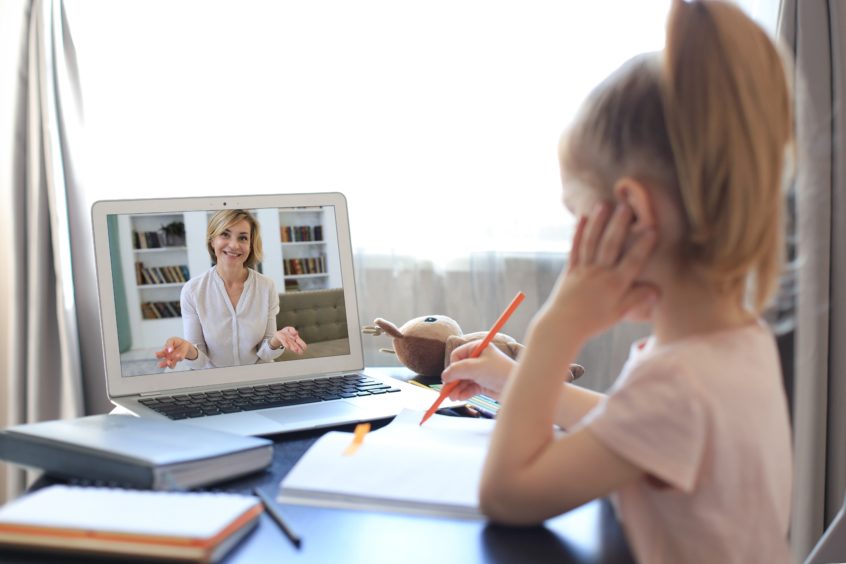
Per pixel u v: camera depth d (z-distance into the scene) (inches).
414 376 49.1
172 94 79.1
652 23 70.6
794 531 62.1
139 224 45.3
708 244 22.5
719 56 22.0
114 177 78.9
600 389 73.2
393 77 77.7
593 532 25.2
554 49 73.5
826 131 59.9
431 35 76.4
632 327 71.8
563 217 75.0
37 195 71.7
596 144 24.0
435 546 23.9
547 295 76.1
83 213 74.4
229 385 45.4
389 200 79.0
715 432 22.2
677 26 22.7
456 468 28.9
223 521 23.0
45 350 73.0
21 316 73.3
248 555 23.0
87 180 75.5
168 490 26.7
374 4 77.2
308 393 42.9
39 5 71.1
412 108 77.6
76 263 74.5
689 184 22.1
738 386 22.7
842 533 34.9
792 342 63.4
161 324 44.9
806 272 60.8
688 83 22.1
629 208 23.9
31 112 71.8
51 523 22.4
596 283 24.6
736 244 22.2
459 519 25.9
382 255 79.7
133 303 44.7
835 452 61.0
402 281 79.6
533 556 23.4
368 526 25.2
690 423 22.0
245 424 36.6
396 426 35.2
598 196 24.8
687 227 22.9
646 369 23.1
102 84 77.9
